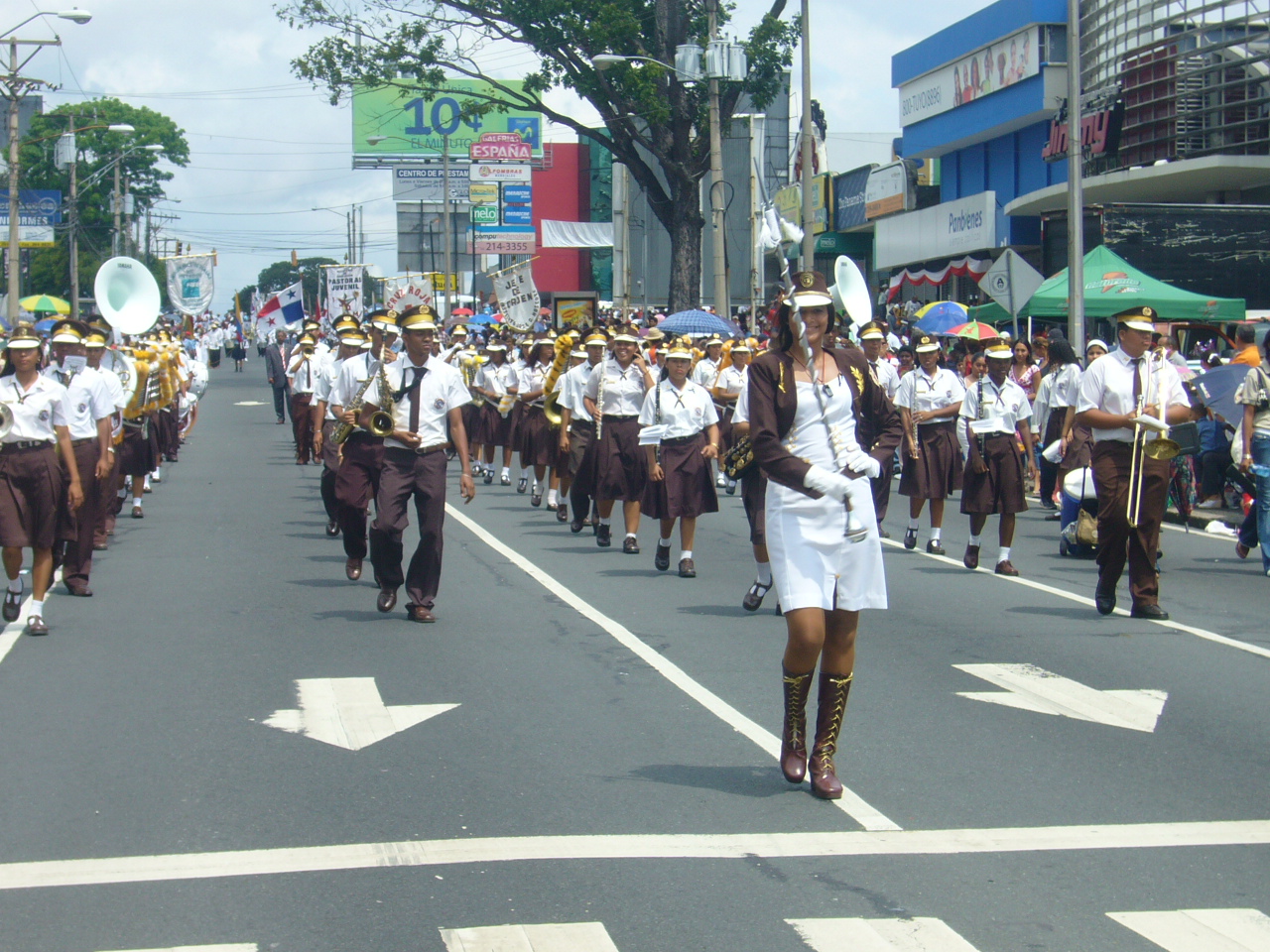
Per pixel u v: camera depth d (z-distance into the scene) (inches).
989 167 1417.3
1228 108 1023.6
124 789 237.6
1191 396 607.8
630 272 2226.9
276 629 376.5
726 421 687.7
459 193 3134.8
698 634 371.6
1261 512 478.3
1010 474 475.2
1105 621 394.9
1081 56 1222.3
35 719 282.0
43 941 175.6
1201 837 216.7
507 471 815.7
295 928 179.6
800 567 226.5
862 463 226.5
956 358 893.2
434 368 386.0
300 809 227.3
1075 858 207.0
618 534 589.9
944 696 305.1
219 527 601.6
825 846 211.2
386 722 281.3
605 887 194.2
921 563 505.7
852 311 280.4
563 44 1307.8
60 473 367.6
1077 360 663.8
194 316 1373.0
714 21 1039.6
